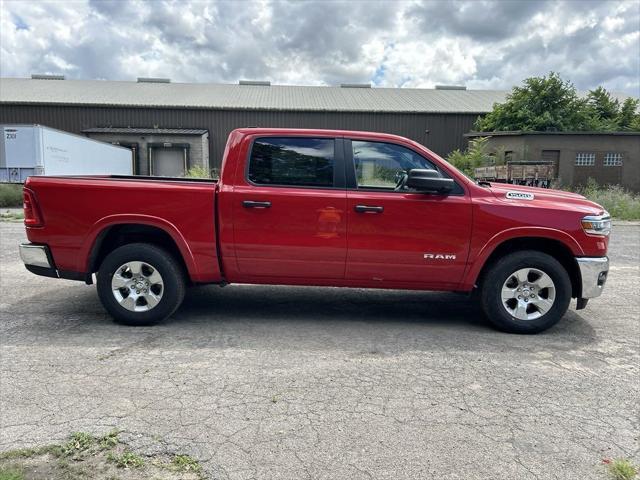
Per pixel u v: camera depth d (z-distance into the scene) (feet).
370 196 14.38
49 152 58.80
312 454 8.12
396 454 8.17
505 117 89.40
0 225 42.45
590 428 9.17
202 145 90.48
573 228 14.34
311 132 14.82
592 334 14.85
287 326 15.14
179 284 14.88
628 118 100.12
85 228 14.53
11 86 103.24
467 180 14.71
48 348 12.84
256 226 14.44
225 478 7.45
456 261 14.51
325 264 14.65
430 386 10.85
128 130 89.97
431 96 110.73
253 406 9.74
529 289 14.74
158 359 12.16
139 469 7.63
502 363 12.33
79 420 9.06
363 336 14.29
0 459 7.80
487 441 8.64
